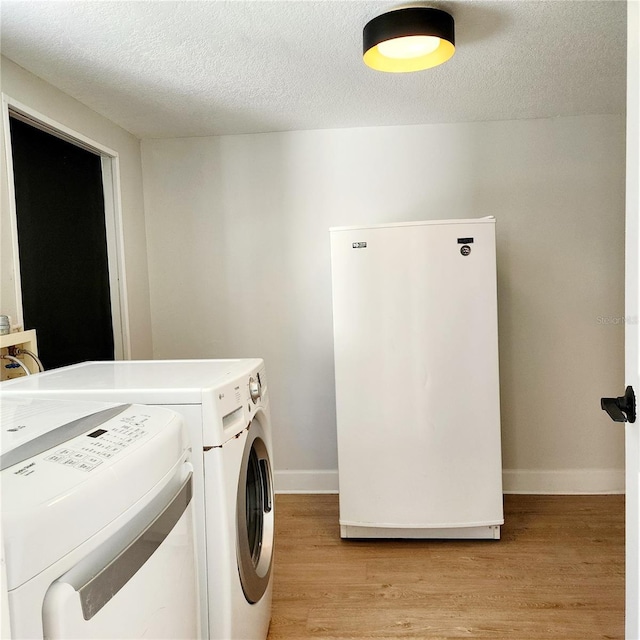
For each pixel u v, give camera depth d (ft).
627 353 3.21
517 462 9.80
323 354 10.01
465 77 7.27
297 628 6.07
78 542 2.35
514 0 5.25
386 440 7.91
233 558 4.42
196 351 10.17
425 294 7.73
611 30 5.91
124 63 6.48
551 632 5.90
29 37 5.73
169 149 9.98
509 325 9.62
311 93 7.77
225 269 10.05
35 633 2.08
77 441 2.95
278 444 10.21
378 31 5.40
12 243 6.16
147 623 2.87
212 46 6.09
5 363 5.56
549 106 8.66
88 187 8.36
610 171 9.27
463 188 9.55
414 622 6.15
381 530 8.10
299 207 9.87
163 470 3.22
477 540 8.06
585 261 9.43
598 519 8.64
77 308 7.88
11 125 6.45
